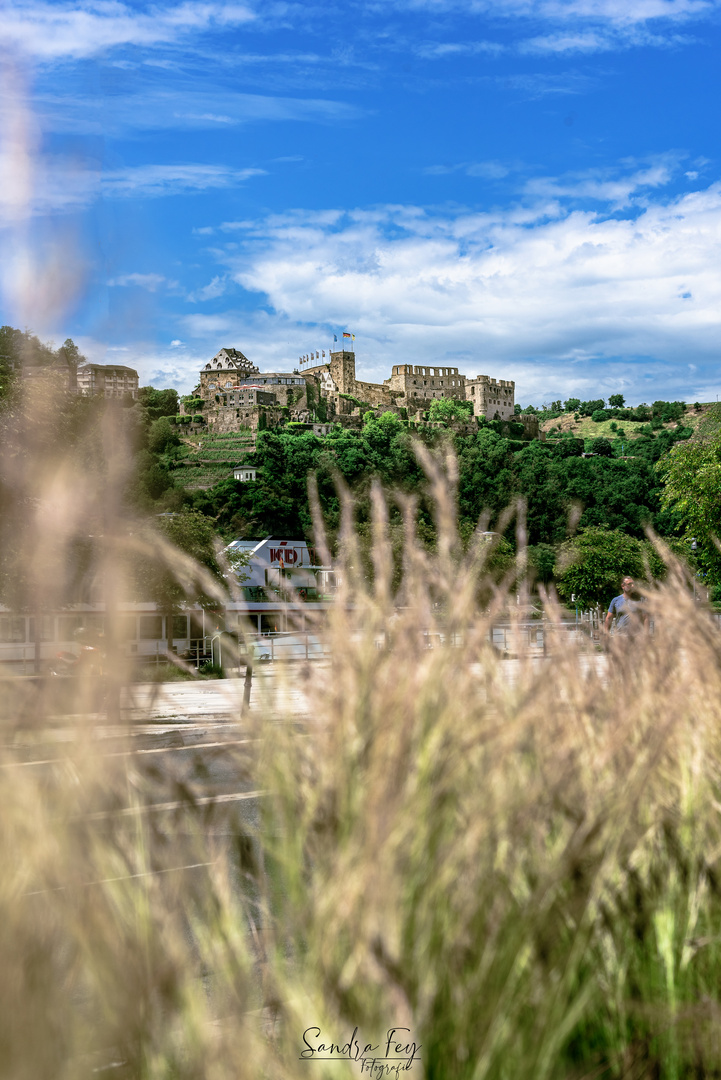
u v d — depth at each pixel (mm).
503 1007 1459
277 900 1758
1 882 1302
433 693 1651
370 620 1779
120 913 1451
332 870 1528
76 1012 1331
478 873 1526
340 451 122000
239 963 1585
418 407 179375
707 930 1906
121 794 1595
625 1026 1731
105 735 1549
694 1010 1635
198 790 1797
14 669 1434
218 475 108312
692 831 2014
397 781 1511
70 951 1354
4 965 1208
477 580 1863
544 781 1731
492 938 1458
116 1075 1312
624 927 1848
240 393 144875
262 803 1851
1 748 1429
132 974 1342
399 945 1390
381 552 1805
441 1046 1454
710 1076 1640
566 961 1578
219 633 1895
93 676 1507
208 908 1645
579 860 1617
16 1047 1168
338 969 1419
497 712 1925
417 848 1495
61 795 1471
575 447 160625
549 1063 1472
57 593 1389
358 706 1670
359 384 176125
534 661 2064
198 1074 1329
